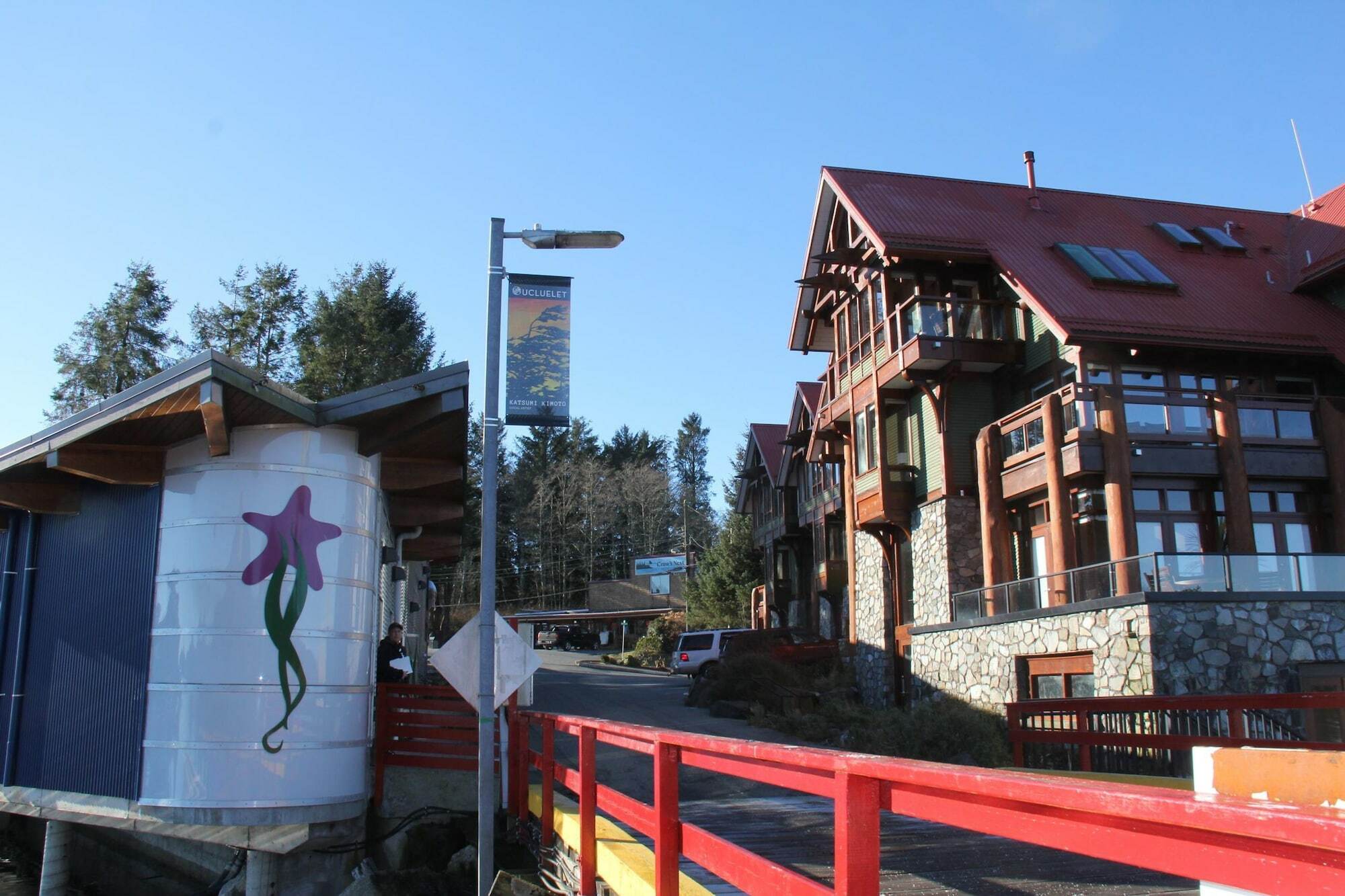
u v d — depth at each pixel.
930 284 26.50
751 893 4.29
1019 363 24.95
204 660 11.47
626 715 23.69
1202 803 1.92
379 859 12.31
